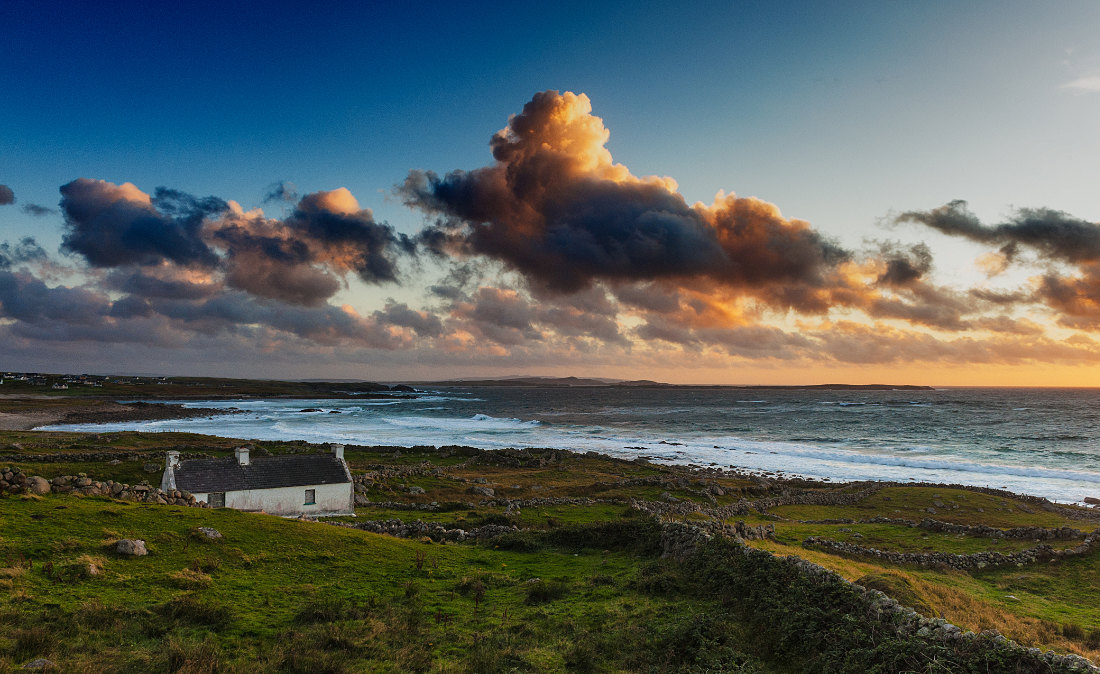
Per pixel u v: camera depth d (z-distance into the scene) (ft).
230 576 77.41
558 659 57.41
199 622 61.62
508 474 253.65
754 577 72.28
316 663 53.11
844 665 51.72
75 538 80.23
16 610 57.67
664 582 79.61
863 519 162.91
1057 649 58.90
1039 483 258.16
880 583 69.05
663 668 55.31
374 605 71.72
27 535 79.20
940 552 119.75
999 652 46.83
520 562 97.45
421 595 77.25
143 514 94.99
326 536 99.25
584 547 105.91
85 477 115.85
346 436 437.99
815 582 65.36
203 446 277.64
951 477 276.41
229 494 146.30
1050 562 113.60
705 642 59.36
